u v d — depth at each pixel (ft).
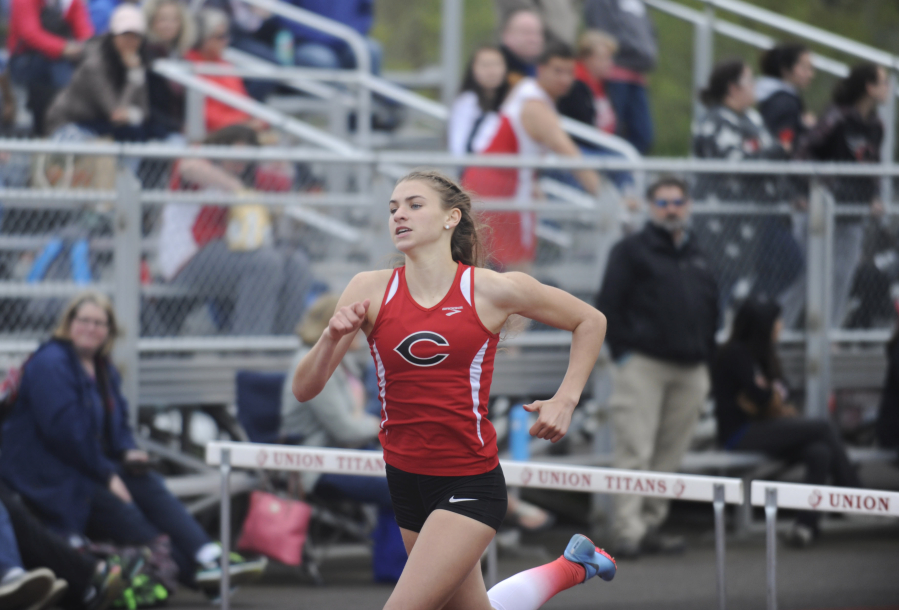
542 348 87.45
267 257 80.12
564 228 85.76
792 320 90.17
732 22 211.82
